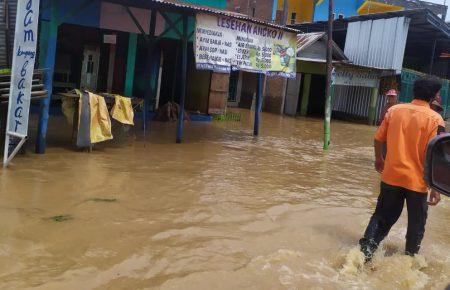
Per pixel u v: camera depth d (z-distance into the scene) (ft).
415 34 81.87
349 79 68.49
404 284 14.84
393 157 16.42
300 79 72.13
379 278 15.16
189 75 57.16
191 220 19.13
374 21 74.38
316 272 15.15
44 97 27.96
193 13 35.32
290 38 41.55
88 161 28.53
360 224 20.70
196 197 22.54
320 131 55.57
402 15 70.23
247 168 30.48
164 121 49.11
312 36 71.31
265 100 76.13
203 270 14.47
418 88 16.48
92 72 49.98
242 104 80.07
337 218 21.27
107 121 31.65
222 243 16.85
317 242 17.97
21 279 13.05
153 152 33.12
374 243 16.66
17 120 25.20
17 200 19.93
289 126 57.88
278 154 36.99
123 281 13.43
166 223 18.49
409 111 16.44
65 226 17.33
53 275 13.44
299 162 34.42
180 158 31.76
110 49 49.75
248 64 38.60
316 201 23.95
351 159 37.99
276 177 28.60
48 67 29.17
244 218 19.99
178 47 54.70
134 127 43.50
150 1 32.65
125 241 16.34
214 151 35.55
